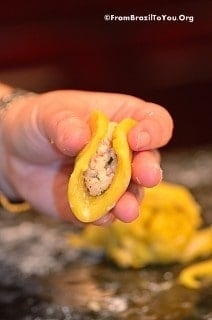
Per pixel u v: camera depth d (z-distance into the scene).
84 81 1.74
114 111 0.67
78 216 0.56
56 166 0.74
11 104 0.76
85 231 0.94
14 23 1.68
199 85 1.79
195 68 1.78
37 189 0.78
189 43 1.77
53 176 0.75
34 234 0.97
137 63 1.76
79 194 0.57
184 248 0.88
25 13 1.68
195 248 0.88
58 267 0.89
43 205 0.78
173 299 0.80
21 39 1.69
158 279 0.85
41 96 0.71
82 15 1.71
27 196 0.79
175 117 1.79
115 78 1.75
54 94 0.70
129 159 0.57
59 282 0.85
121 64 1.75
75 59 1.72
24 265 0.89
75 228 0.97
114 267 0.88
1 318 0.79
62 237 0.95
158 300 0.80
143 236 0.87
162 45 1.76
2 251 0.93
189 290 0.82
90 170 0.57
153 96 1.78
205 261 0.88
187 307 0.79
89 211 0.57
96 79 1.74
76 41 1.72
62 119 0.59
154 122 0.58
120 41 1.74
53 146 0.68
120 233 0.88
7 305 0.81
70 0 1.70
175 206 0.91
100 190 0.57
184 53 1.77
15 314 0.79
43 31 1.70
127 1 1.72
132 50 1.75
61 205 0.73
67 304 0.81
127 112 0.67
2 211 1.04
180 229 0.88
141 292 0.82
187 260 0.88
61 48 1.71
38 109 0.69
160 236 0.87
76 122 0.58
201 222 0.96
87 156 0.56
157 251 0.87
